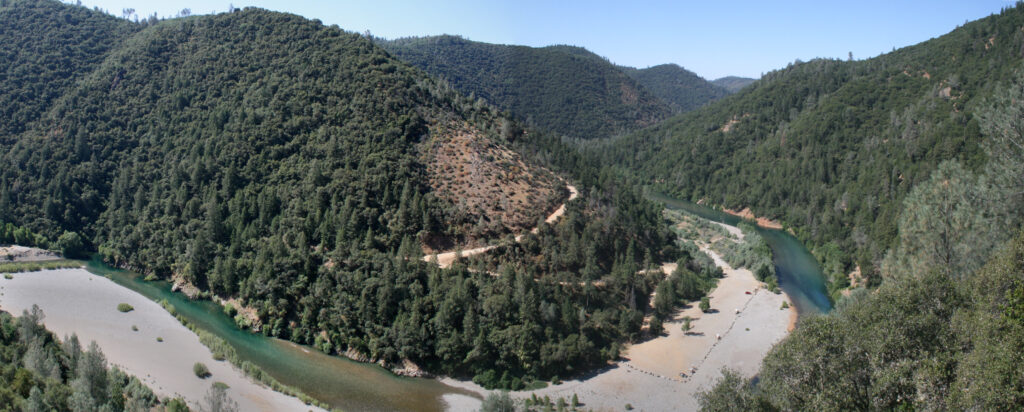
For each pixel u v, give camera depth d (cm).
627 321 10181
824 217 17512
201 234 11625
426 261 10369
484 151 13650
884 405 4406
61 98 16025
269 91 14575
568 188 13850
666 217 19112
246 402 7512
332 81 14700
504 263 10581
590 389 8500
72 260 12850
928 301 5144
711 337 10212
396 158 12375
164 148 14188
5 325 8238
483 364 8844
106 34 19700
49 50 17712
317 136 13250
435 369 8925
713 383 8694
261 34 16938
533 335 9031
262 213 11762
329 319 9638
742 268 14150
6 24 18262
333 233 10981
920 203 7950
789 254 16312
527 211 12062
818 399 4409
